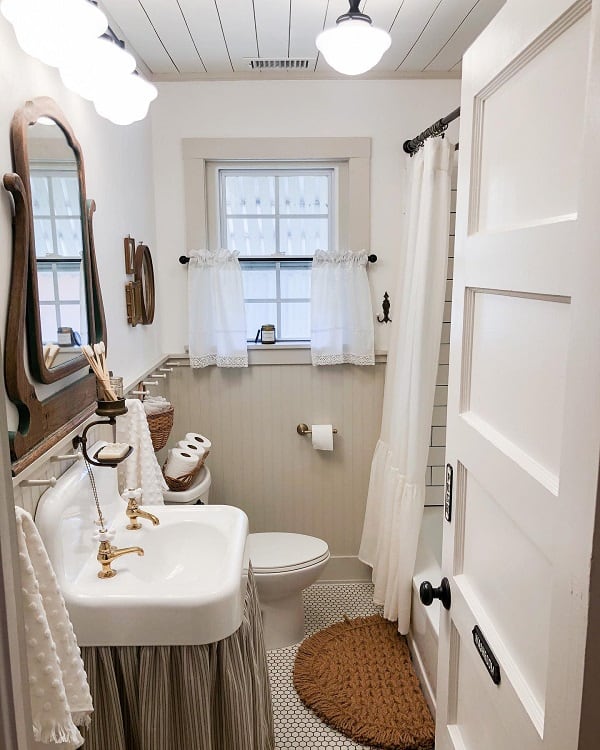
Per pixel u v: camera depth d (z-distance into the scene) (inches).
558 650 27.7
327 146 106.8
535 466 32.3
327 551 97.8
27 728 21.2
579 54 27.5
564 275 28.1
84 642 50.6
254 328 116.2
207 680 51.5
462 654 46.7
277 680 89.3
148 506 70.4
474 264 42.6
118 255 82.3
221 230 113.4
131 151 90.7
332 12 79.0
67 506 54.0
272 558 94.3
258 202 113.2
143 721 51.0
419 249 86.6
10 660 19.9
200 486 95.0
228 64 99.8
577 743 25.6
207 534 65.8
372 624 100.7
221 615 51.3
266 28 84.4
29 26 42.8
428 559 96.4
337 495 117.3
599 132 23.7
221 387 113.3
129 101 62.6
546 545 30.0
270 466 116.0
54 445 52.2
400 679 86.6
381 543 100.0
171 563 65.1
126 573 56.6
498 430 38.6
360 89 105.7
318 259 108.0
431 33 87.0
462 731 47.0
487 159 41.0
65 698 40.0
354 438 115.5
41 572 41.3
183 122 106.2
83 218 63.2
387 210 109.3
